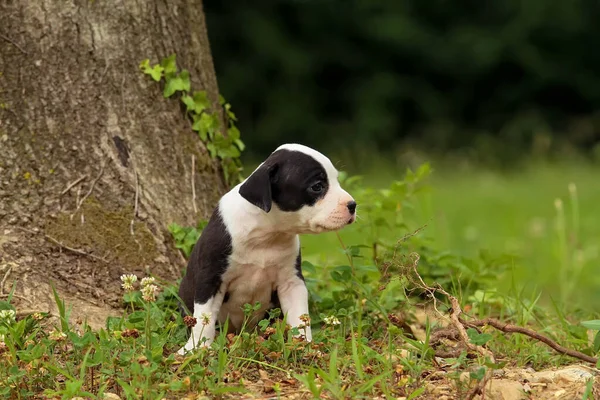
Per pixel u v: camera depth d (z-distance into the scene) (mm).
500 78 33594
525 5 33312
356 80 32688
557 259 14242
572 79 33156
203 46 9859
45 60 8820
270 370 7039
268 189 7152
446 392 6668
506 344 7910
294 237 7820
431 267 9617
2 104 8711
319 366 7027
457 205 21609
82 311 8164
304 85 32094
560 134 32531
